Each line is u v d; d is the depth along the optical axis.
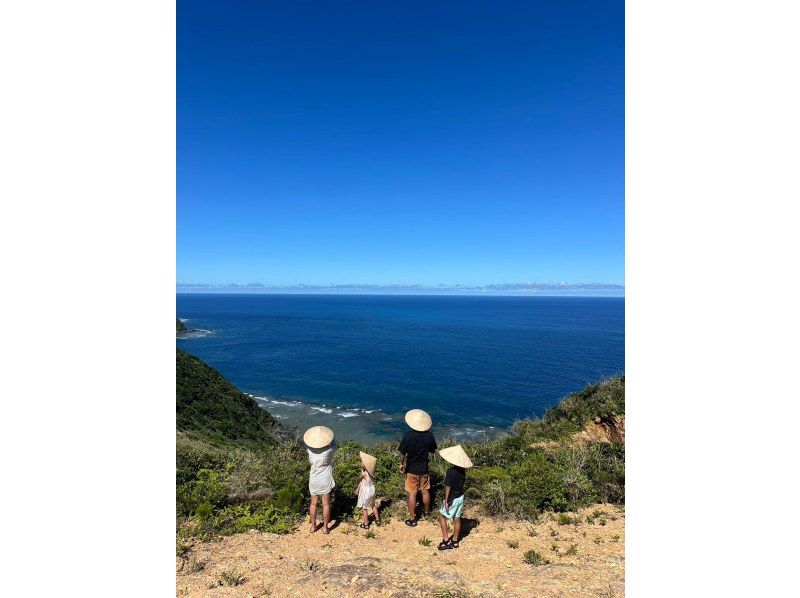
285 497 6.75
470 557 5.21
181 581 4.53
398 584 4.28
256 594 4.20
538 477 7.35
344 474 8.09
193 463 8.29
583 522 6.39
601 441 9.84
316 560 5.13
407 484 6.48
